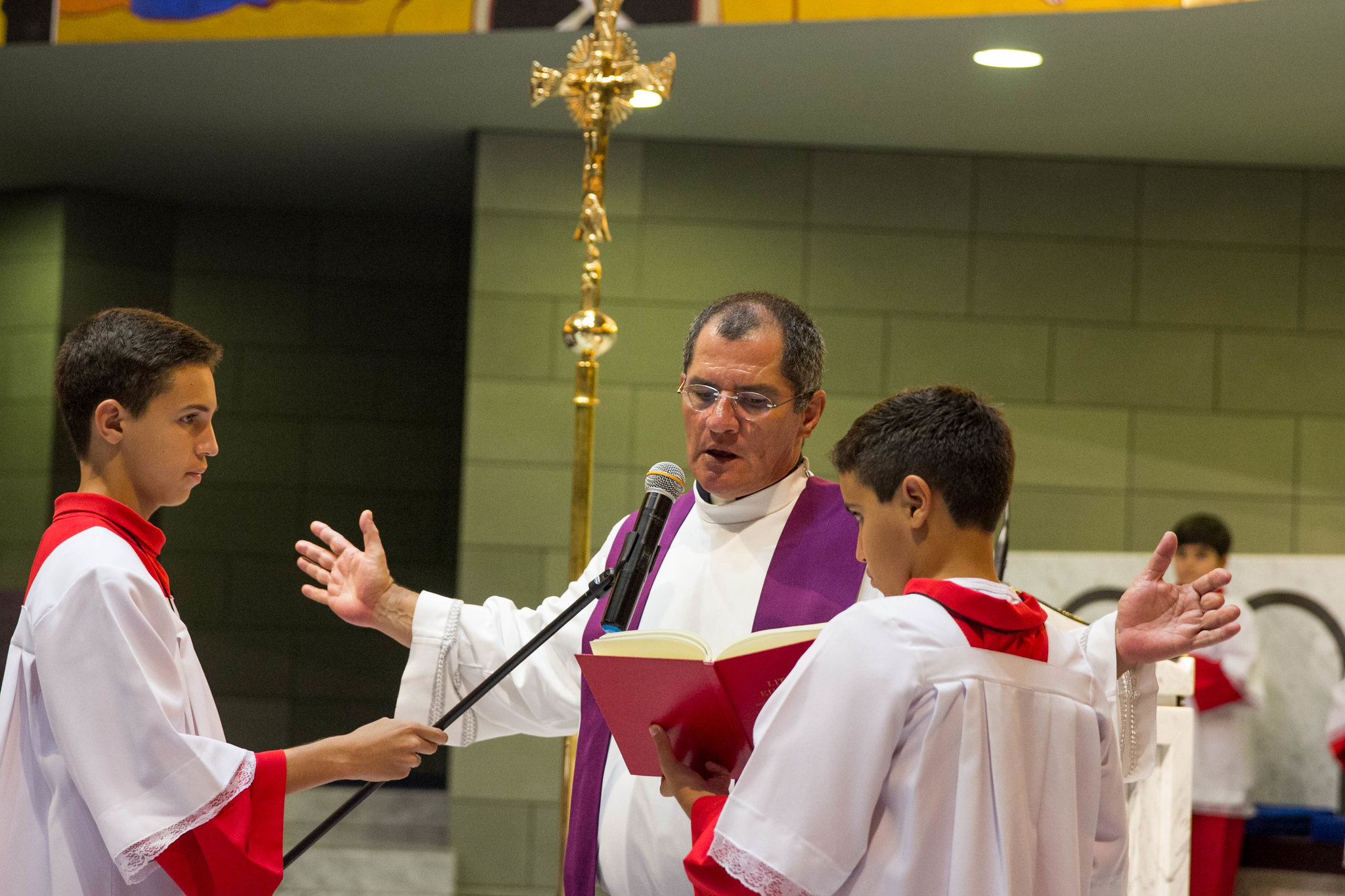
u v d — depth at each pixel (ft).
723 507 8.04
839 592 7.70
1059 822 5.45
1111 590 17.97
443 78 18.92
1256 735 17.92
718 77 18.34
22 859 6.72
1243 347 21.80
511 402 21.29
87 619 6.58
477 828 20.85
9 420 25.94
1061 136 20.63
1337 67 16.80
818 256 21.70
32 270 26.21
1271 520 21.66
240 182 25.99
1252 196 21.88
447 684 8.32
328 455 28.02
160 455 7.23
